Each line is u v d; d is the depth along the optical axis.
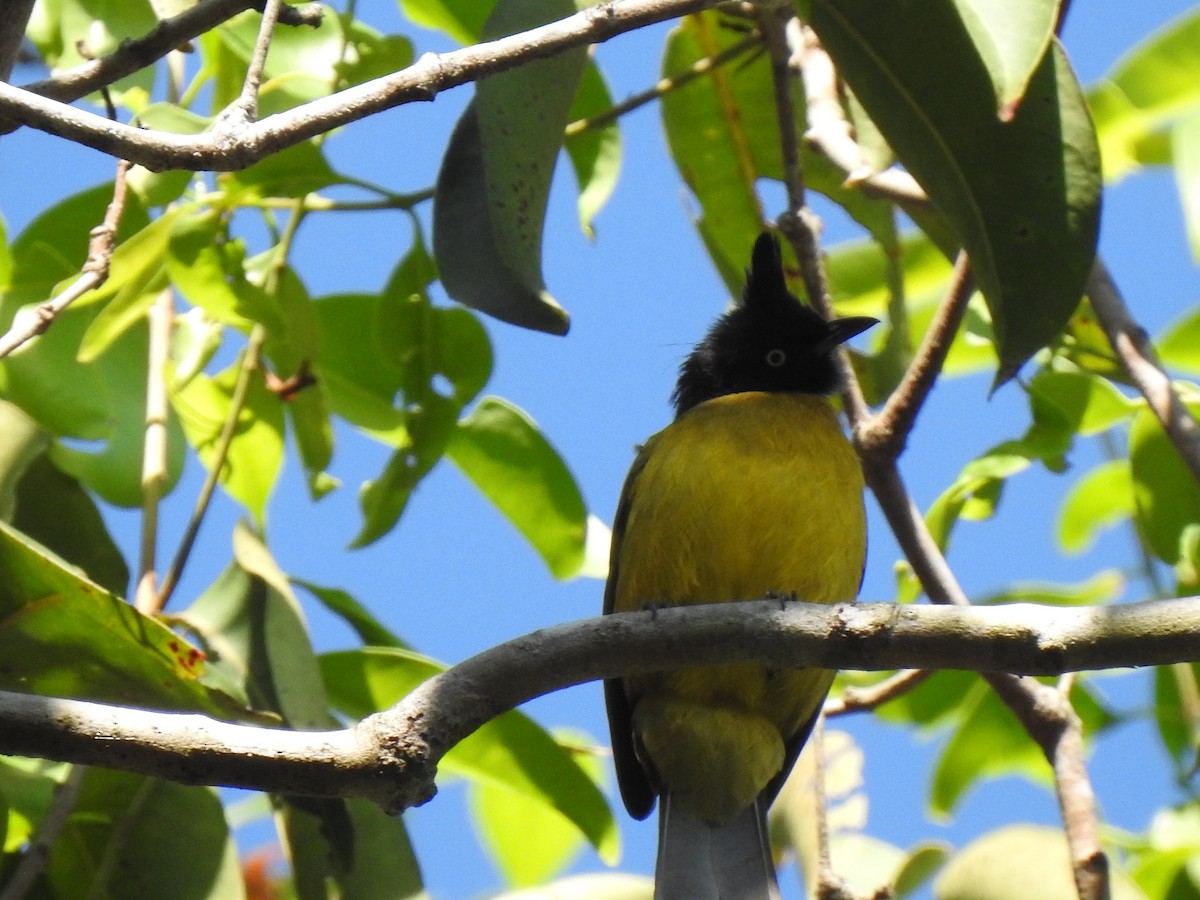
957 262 8.89
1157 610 5.82
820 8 6.92
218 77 9.76
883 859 9.28
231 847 8.24
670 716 9.09
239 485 9.50
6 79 6.48
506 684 6.05
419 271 8.85
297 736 5.72
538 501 9.86
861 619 6.17
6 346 6.94
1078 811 7.77
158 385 9.15
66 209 9.32
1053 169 7.10
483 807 10.70
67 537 8.52
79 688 7.27
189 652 7.09
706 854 8.88
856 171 9.04
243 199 8.59
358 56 9.20
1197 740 9.91
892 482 8.89
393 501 8.93
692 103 10.76
